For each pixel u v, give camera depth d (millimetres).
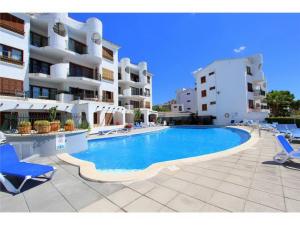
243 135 15531
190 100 49781
